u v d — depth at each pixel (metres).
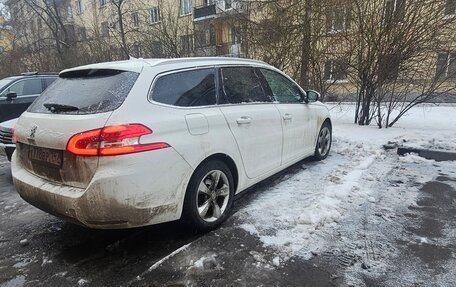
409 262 2.72
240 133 3.55
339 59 8.27
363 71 7.87
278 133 4.21
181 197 2.95
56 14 22.03
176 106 2.99
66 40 21.41
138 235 3.29
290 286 2.47
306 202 3.88
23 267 2.85
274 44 9.30
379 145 6.29
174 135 2.86
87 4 29.34
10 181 5.32
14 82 8.91
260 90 4.12
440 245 2.96
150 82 2.88
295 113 4.63
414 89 7.62
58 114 2.82
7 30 24.53
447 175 4.75
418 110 12.08
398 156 5.76
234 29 10.37
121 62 3.19
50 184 2.83
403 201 3.88
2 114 8.47
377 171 4.95
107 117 2.57
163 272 2.68
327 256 2.82
